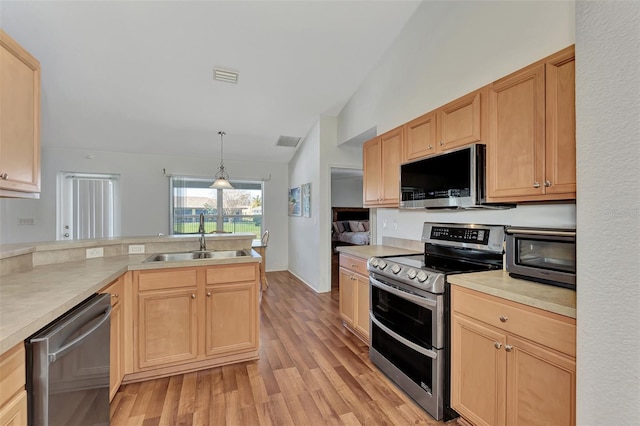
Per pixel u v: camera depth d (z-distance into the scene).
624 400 0.55
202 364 2.32
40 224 4.70
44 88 3.41
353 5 2.67
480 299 1.52
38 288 1.46
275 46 3.06
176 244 2.72
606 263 0.58
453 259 2.26
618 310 0.56
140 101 3.80
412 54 2.89
